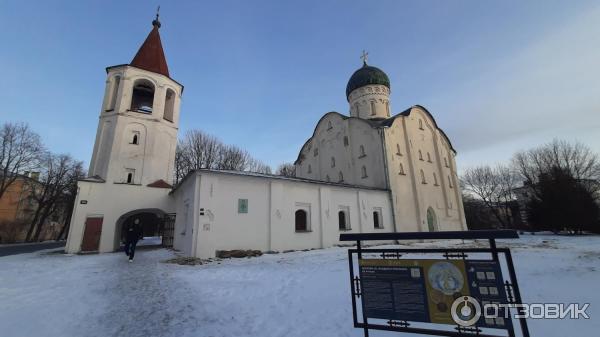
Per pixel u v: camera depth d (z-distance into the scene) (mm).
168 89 25594
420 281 3934
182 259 14305
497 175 51500
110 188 21125
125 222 26406
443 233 3852
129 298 7266
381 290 4172
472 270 3664
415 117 32594
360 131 30250
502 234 3498
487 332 5188
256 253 16375
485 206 53562
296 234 19375
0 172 37062
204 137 44000
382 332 4879
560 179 35969
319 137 35688
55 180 43375
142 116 23375
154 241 32062
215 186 16688
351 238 4578
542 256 14062
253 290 8047
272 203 18562
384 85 37094
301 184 20656
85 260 15414
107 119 22828
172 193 22406
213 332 5059
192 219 16078
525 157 47438
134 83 24109
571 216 33281
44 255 18719
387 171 27016
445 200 32094
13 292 8000
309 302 6805
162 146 23938
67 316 5934
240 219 17141
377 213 25516
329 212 21703
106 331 5137
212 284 8852
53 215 49062
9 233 39594
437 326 5238
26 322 5598
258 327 5266
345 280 9039
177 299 7160
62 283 9156
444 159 34656
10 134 37812
